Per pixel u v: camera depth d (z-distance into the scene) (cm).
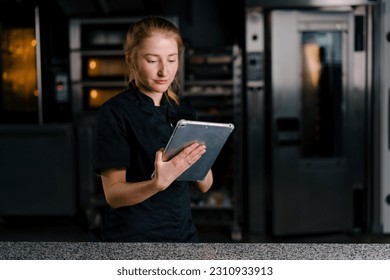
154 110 156
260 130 426
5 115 463
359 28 420
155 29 139
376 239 412
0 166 462
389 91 416
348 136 416
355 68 424
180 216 159
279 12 406
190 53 436
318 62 414
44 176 462
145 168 155
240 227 451
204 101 450
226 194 441
